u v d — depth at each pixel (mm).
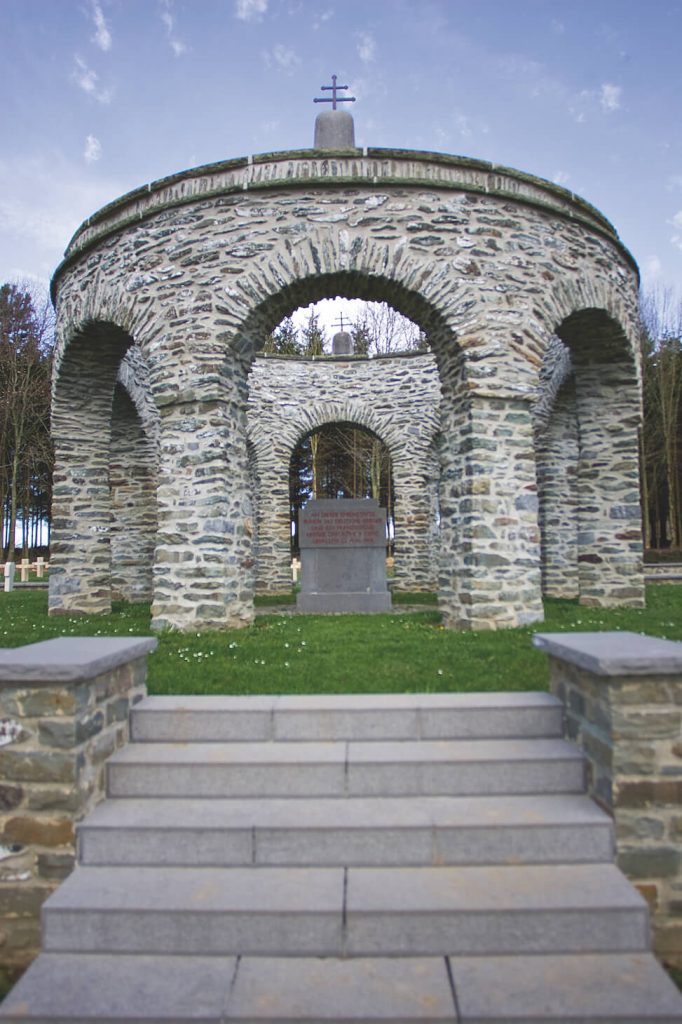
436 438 15609
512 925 2934
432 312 8211
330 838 3334
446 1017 2547
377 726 4117
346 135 11383
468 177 8414
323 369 16000
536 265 8461
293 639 6844
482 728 4109
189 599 7977
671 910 3371
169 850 3377
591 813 3455
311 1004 2637
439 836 3328
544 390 12719
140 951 2979
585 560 10430
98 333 9633
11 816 3490
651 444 26672
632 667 3379
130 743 4129
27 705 3518
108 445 11156
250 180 8312
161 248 8500
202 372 8133
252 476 16062
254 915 2955
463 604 7934
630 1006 2604
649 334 27250
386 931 2934
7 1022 2588
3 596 14914
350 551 11523
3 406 25703
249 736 4133
